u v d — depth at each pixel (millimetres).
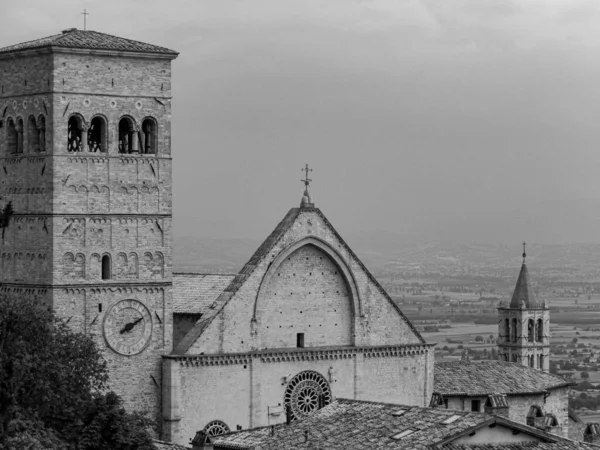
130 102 199875
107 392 191125
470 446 159625
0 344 166500
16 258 199000
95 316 197250
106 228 198125
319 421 176250
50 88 195000
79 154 196375
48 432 165250
